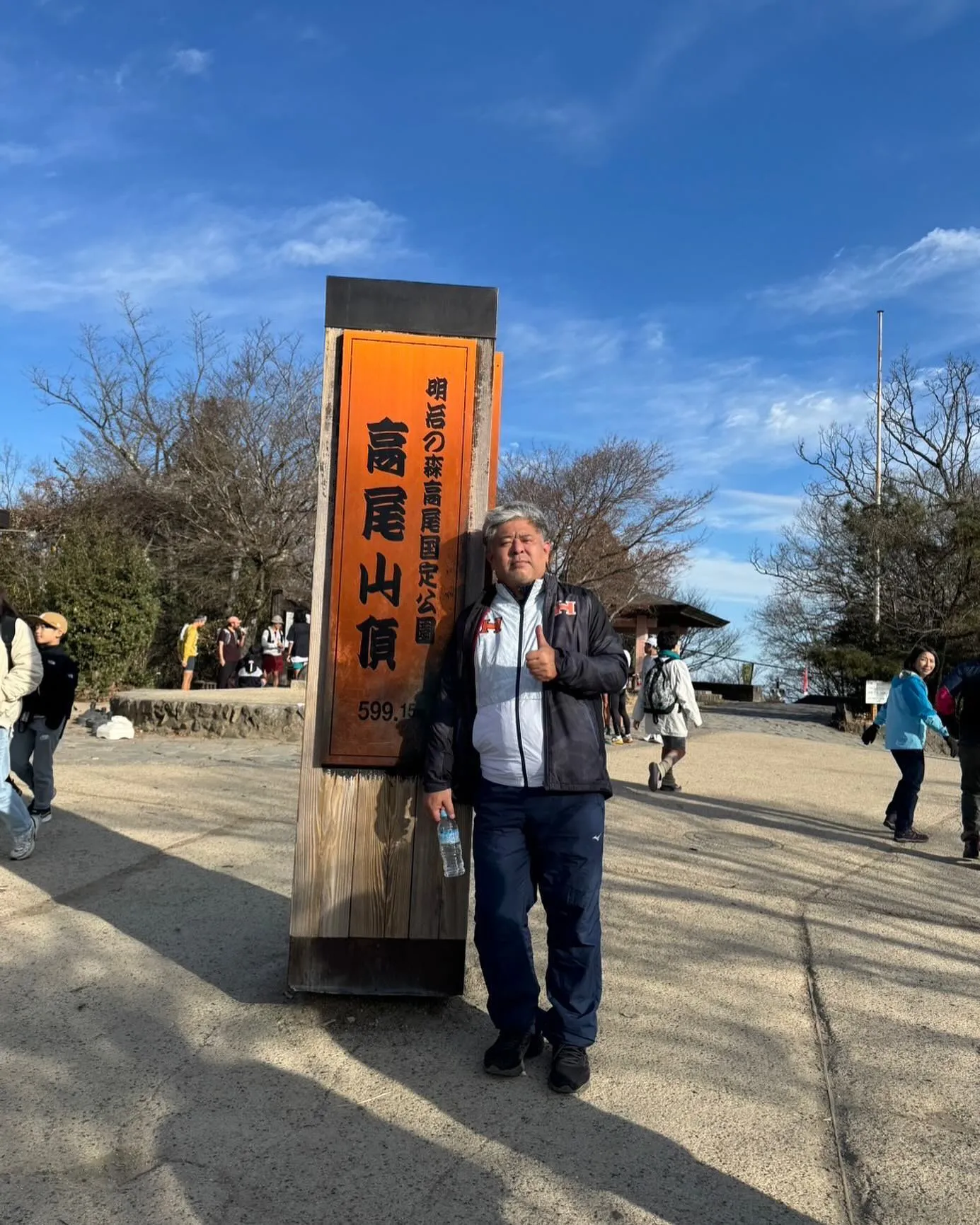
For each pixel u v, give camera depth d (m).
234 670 16.50
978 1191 2.47
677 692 8.51
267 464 22.70
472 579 3.40
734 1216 2.34
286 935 4.16
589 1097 2.89
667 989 3.78
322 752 3.41
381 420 3.40
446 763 3.15
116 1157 2.52
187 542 22.31
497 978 3.01
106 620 14.92
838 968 4.10
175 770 8.16
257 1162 2.51
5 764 5.04
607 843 6.24
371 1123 2.71
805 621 25.11
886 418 25.39
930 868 6.19
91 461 24.33
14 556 16.70
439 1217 2.30
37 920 4.26
